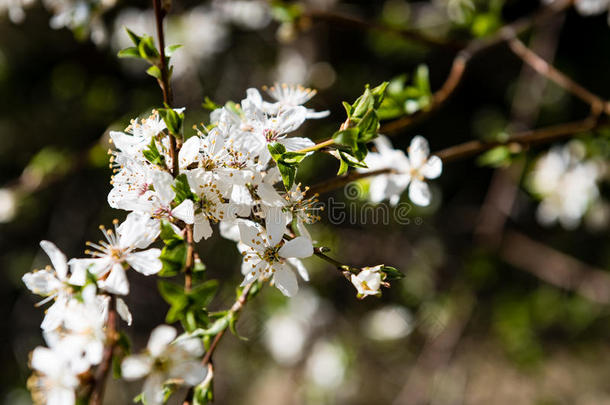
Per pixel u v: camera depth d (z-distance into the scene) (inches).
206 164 10.8
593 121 15.3
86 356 9.6
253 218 11.0
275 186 11.8
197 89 29.3
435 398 28.2
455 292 26.2
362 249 28.0
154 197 10.6
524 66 26.1
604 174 21.7
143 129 11.0
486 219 25.5
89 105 32.3
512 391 31.0
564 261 28.2
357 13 31.4
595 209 24.4
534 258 28.6
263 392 32.0
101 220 32.5
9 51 32.3
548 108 31.0
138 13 28.0
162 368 9.9
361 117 10.5
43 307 33.8
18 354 32.9
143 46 10.7
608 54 33.0
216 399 32.0
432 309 26.4
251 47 32.4
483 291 31.0
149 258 10.3
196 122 28.2
